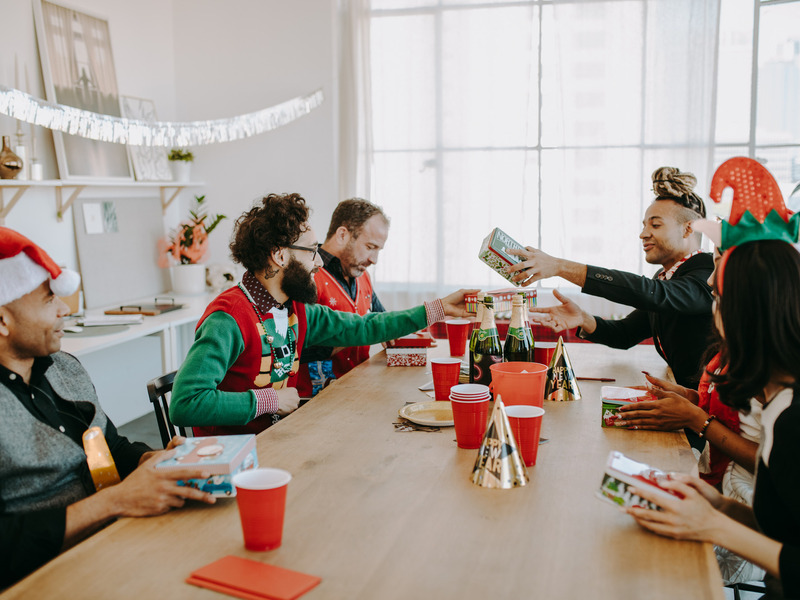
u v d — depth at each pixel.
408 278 5.04
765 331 1.17
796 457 1.12
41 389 1.54
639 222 4.71
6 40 3.67
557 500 1.30
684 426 1.69
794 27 4.50
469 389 1.60
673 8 4.50
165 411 2.09
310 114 4.94
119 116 4.43
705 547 1.12
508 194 4.88
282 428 1.74
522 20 4.72
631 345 2.64
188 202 5.15
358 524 1.21
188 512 1.28
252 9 4.93
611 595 0.98
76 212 4.12
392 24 4.88
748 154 4.65
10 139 3.69
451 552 1.11
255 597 0.99
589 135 4.72
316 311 2.33
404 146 4.95
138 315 3.87
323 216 5.02
